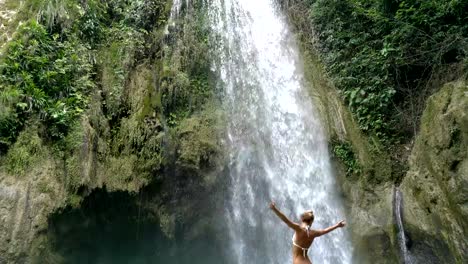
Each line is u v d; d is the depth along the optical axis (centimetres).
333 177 887
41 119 756
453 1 866
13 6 955
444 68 860
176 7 1029
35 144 727
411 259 748
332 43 1055
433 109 727
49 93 800
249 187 877
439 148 676
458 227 616
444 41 851
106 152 796
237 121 920
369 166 862
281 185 912
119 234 805
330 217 866
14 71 787
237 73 1003
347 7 1067
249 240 862
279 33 1133
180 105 888
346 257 825
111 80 871
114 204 776
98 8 967
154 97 866
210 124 881
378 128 902
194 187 831
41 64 816
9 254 634
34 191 686
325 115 938
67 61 848
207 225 846
